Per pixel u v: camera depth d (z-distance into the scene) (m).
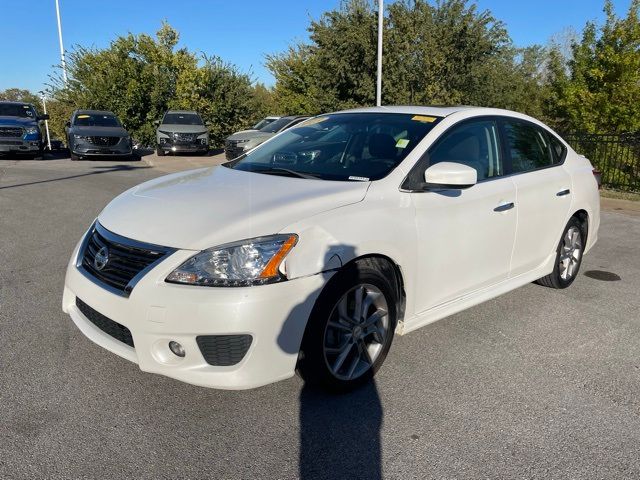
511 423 2.90
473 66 18.98
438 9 19.19
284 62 29.58
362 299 3.07
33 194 9.81
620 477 2.50
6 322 4.00
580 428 2.88
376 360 3.24
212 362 2.69
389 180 3.33
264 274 2.66
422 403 3.07
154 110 25.03
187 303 2.60
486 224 3.81
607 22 14.64
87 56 25.00
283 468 2.52
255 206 2.97
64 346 3.64
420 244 3.33
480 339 3.94
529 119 4.62
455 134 3.80
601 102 13.91
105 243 2.98
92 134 17.33
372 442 2.72
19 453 2.56
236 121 26.58
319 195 3.10
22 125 16.73
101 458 2.54
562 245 4.84
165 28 25.97
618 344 3.93
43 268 5.34
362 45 18.41
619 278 5.51
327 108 19.94
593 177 5.18
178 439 2.70
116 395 3.07
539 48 29.03
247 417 2.90
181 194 3.27
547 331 4.12
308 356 2.88
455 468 2.54
